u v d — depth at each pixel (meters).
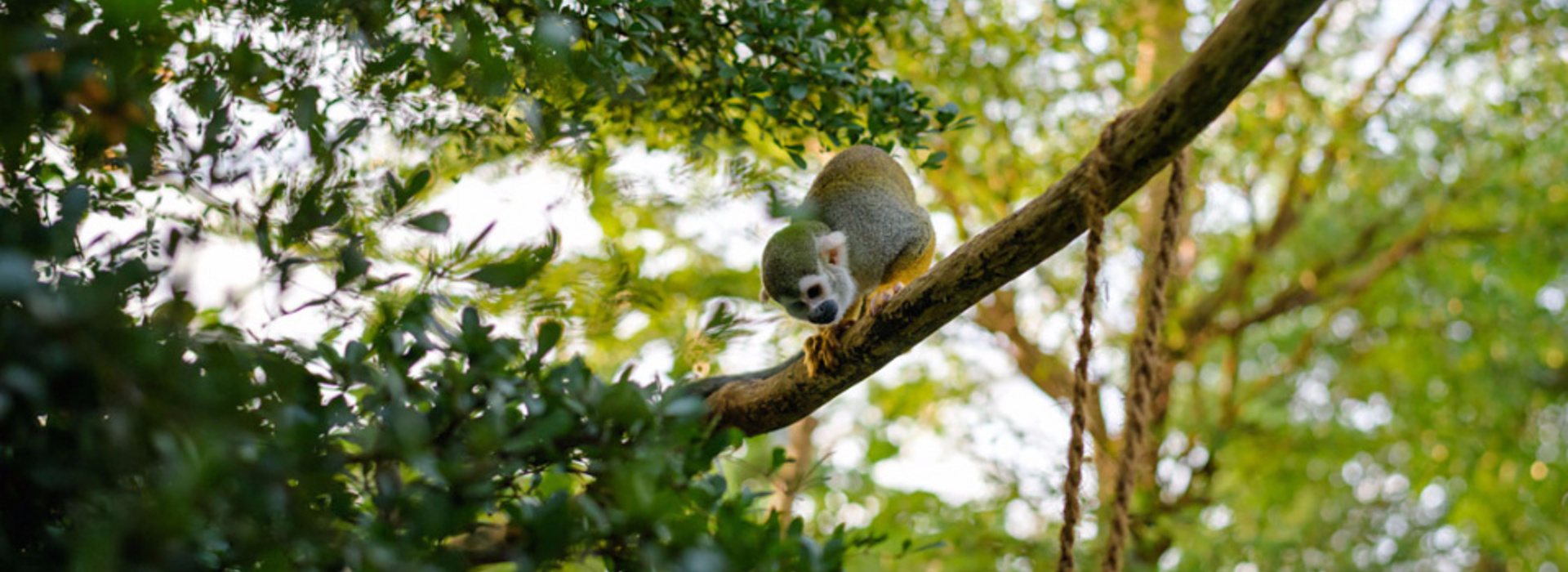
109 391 2.69
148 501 2.70
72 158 3.31
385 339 3.40
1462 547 16.55
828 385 5.30
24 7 3.05
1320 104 14.11
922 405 16.64
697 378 4.96
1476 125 14.48
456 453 3.31
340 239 3.47
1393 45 14.48
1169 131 3.70
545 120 4.18
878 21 6.32
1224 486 14.92
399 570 2.82
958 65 11.52
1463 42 13.91
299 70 3.48
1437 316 15.80
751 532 3.47
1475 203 15.14
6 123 2.95
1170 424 14.68
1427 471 16.08
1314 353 16.66
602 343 5.43
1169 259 4.68
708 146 5.69
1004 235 4.31
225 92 3.30
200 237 3.08
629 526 3.27
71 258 3.03
